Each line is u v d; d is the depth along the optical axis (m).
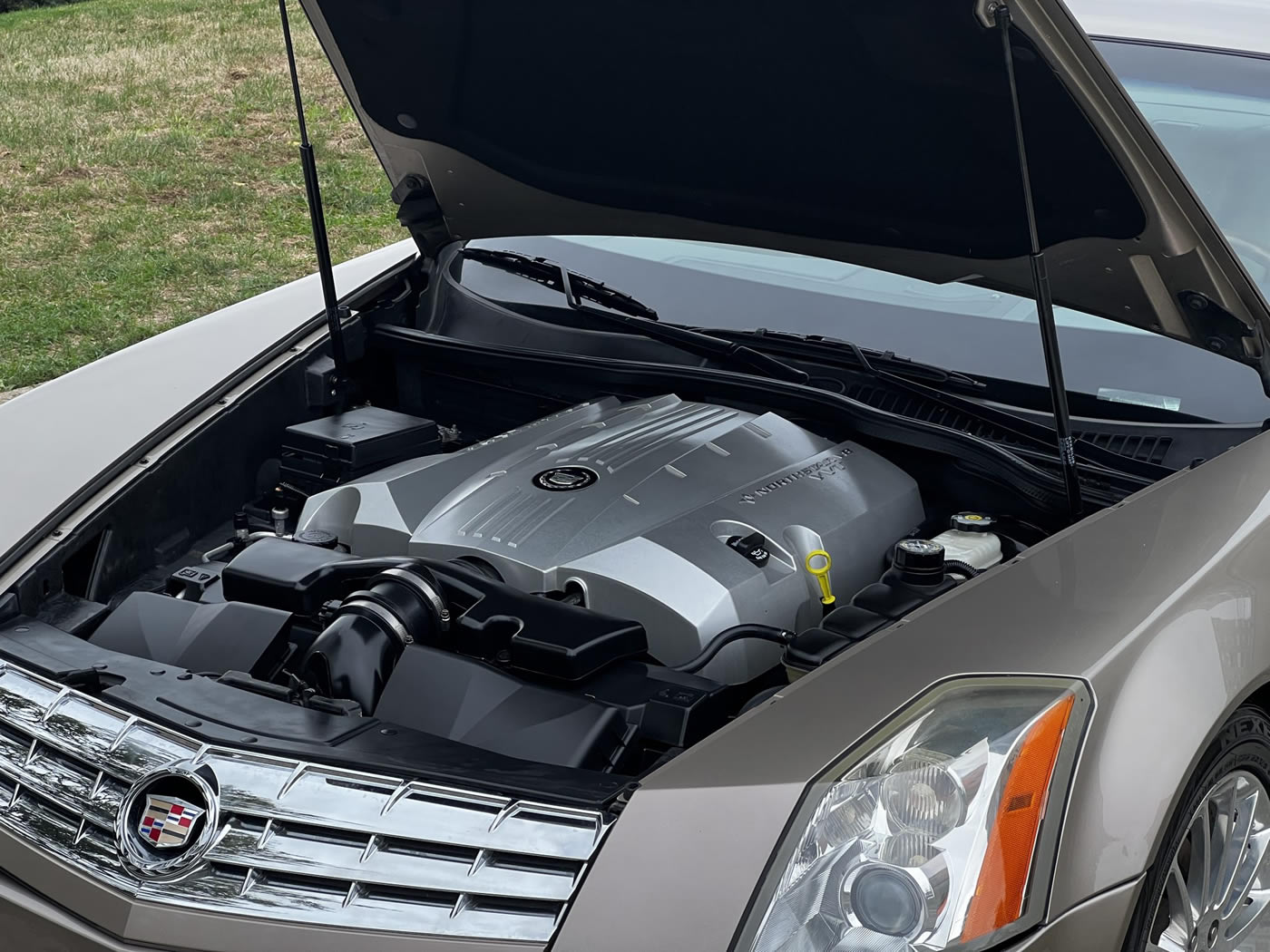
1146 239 1.99
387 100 2.53
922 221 2.23
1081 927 1.44
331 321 2.70
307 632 1.96
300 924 1.45
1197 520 1.87
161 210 8.72
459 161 2.65
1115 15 3.04
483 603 1.90
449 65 2.35
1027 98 1.82
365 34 2.35
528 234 2.84
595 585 2.00
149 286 7.25
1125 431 2.27
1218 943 1.91
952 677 1.53
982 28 1.73
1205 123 2.72
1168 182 1.86
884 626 1.85
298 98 2.47
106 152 10.06
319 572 1.98
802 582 2.09
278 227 8.34
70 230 8.34
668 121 2.27
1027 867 1.41
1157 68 2.87
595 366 2.61
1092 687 1.53
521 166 2.59
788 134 2.16
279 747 1.58
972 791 1.43
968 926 1.38
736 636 1.92
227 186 9.20
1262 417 2.24
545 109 2.38
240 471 2.54
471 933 1.41
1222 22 2.97
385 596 1.86
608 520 2.11
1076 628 1.62
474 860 1.46
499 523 2.13
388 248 3.38
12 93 11.96
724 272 2.87
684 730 1.73
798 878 1.37
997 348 2.51
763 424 2.41
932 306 2.64
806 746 1.46
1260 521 1.90
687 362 2.64
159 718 1.65
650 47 2.09
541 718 1.71
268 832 1.51
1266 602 1.79
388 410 2.96
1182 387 2.33
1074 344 2.48
